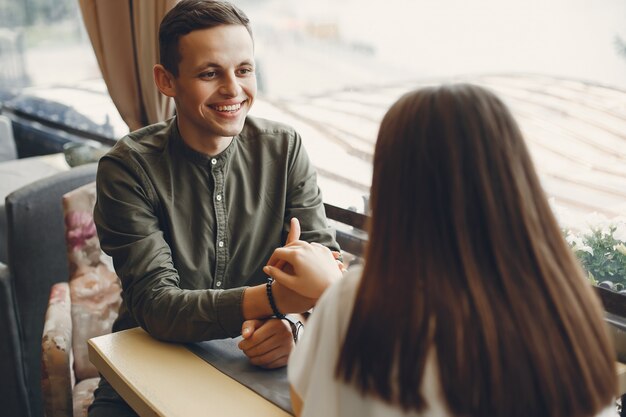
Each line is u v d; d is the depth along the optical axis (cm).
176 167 142
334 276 113
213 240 144
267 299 116
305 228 150
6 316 206
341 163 203
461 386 69
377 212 75
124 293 135
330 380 78
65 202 185
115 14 209
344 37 203
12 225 204
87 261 187
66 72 344
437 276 70
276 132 152
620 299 131
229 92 132
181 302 122
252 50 135
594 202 152
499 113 73
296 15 216
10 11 377
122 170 137
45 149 367
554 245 73
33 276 211
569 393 70
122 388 111
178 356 119
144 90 210
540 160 163
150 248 132
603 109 151
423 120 73
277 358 114
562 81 159
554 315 71
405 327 71
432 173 71
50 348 159
